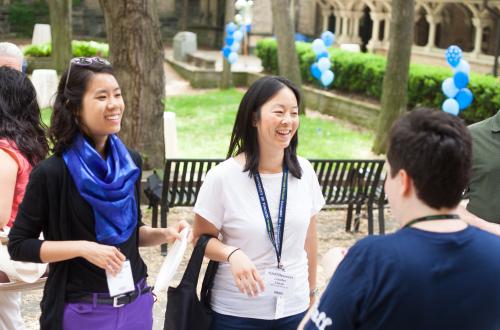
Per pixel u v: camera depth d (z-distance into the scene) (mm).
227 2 19797
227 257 2969
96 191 2814
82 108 2832
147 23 7953
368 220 7355
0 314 3781
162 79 8242
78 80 2820
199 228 3184
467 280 1909
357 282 1933
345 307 1939
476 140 3598
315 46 14281
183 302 3025
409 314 1892
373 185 7258
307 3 26844
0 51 5590
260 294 3074
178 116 15508
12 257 2898
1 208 3412
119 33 7926
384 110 12039
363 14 23203
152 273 6074
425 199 1950
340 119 15883
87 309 2867
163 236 3145
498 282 1935
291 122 3055
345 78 16297
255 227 3066
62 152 2855
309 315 2074
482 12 17391
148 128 8203
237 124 3139
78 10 29828
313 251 3396
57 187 2838
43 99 14633
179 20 31000
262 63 20547
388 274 1893
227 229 3125
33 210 2855
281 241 3104
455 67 10664
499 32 16406
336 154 12203
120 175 2887
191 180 6723
